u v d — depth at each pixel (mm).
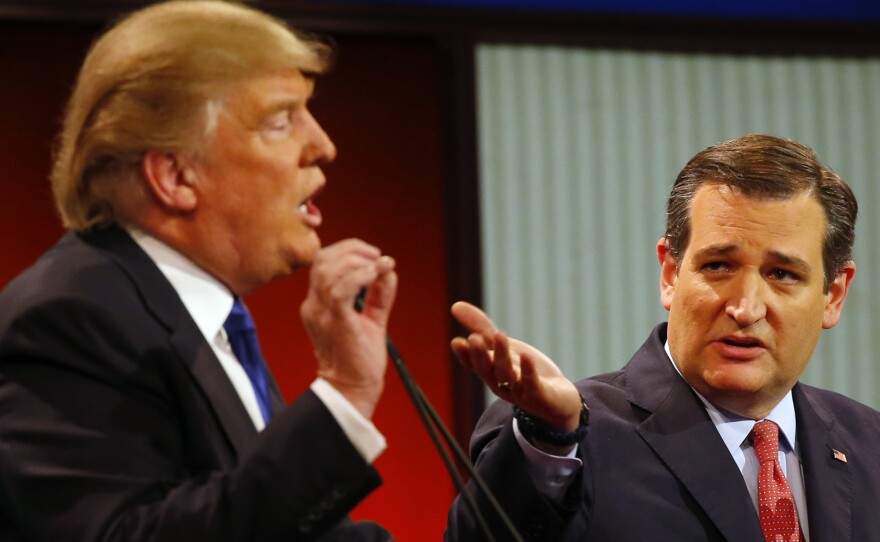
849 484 6398
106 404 4512
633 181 15781
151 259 4918
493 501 4957
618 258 15711
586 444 6262
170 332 4777
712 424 6348
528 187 15469
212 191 4824
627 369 6859
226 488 4305
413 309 15398
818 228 6285
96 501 4293
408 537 15086
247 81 4824
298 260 4980
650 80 15883
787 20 15938
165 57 4770
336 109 15414
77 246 4910
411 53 15664
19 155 14492
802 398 6684
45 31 14586
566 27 15406
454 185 15188
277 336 14938
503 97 15430
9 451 4348
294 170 4898
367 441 4465
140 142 4746
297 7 14422
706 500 6094
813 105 16328
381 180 15492
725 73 16109
